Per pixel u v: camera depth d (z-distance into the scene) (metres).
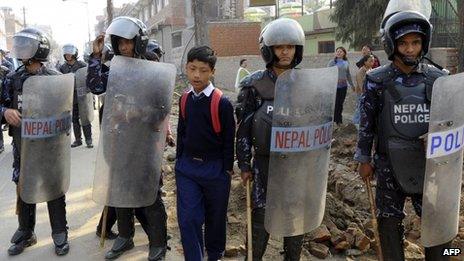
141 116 3.40
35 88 3.54
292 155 2.96
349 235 4.27
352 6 13.59
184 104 3.30
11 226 4.77
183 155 3.39
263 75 3.08
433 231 2.88
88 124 8.48
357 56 12.92
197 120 3.24
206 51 3.19
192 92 3.30
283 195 3.01
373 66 9.38
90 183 6.25
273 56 3.00
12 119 3.61
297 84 2.89
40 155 3.66
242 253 4.04
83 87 8.08
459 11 9.97
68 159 3.88
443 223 2.89
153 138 3.47
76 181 6.35
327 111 3.01
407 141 2.87
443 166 2.80
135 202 3.49
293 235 3.10
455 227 2.96
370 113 3.01
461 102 2.76
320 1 26.50
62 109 3.71
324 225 4.37
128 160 3.44
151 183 3.51
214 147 3.30
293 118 2.92
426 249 3.09
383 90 2.92
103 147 3.42
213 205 3.38
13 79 3.71
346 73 10.19
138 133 3.43
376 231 3.08
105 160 3.44
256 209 3.15
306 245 4.20
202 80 3.20
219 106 3.22
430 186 2.79
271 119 3.00
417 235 4.82
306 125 2.95
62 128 3.74
